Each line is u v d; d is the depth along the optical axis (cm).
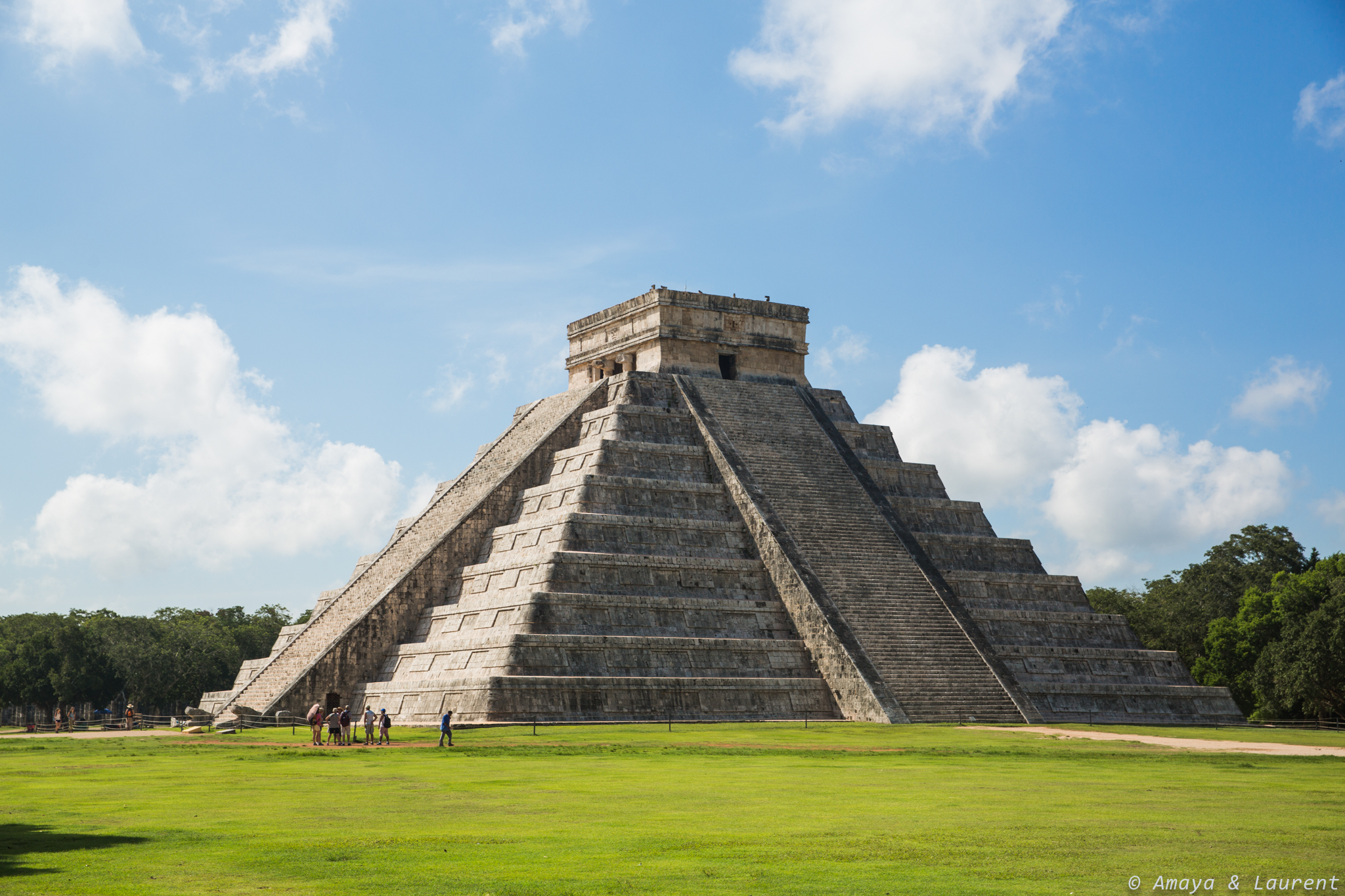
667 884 1641
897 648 6006
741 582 6431
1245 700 8894
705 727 5256
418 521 7875
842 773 3212
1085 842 1983
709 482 7012
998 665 6078
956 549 7362
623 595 6053
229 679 11725
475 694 5500
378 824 2170
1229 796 2681
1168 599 10744
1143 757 3825
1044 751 4019
